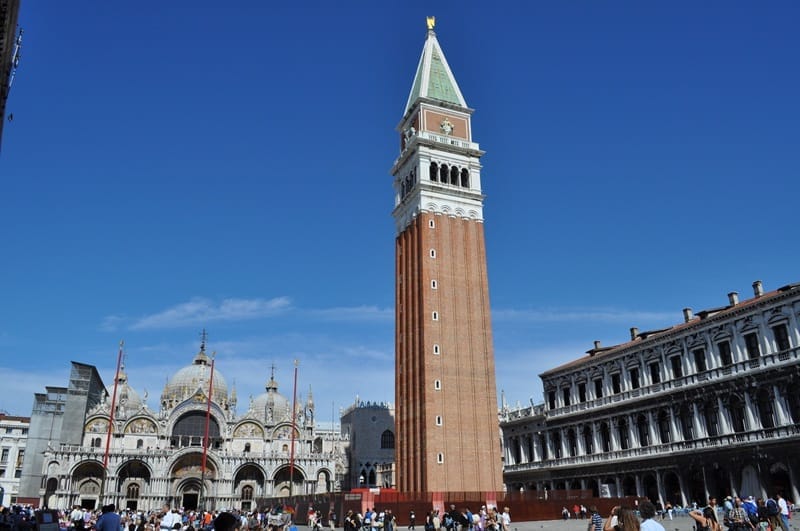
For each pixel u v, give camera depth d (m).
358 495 82.31
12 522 43.94
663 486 87.75
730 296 86.56
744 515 42.56
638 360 95.19
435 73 120.06
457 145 113.00
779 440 71.62
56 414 140.38
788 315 73.69
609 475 97.56
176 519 47.03
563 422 109.62
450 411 97.62
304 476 146.50
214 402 150.25
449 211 108.94
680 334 88.06
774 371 73.88
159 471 136.75
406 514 82.31
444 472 93.88
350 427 170.12
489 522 57.94
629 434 95.00
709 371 83.00
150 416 143.62
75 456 132.38
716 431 81.19
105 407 142.25
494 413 100.69
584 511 89.81
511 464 122.94
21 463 160.12
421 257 104.62
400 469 102.31
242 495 143.88
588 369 105.44
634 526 14.71
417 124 115.62
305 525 94.75
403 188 117.50
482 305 106.19
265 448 150.12
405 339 106.75
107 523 27.52
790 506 67.75
